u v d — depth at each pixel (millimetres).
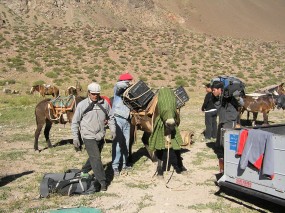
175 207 7016
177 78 45344
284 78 48062
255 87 41469
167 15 101500
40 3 80000
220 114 9734
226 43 65250
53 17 79188
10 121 18266
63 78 43000
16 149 12023
